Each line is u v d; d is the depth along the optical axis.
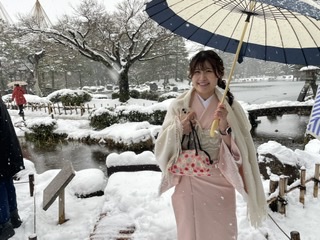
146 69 52.44
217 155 2.11
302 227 3.50
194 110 2.15
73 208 3.83
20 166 3.27
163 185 2.32
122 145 11.38
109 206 3.67
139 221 3.28
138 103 21.52
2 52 37.66
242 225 3.21
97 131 12.95
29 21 18.77
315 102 3.35
